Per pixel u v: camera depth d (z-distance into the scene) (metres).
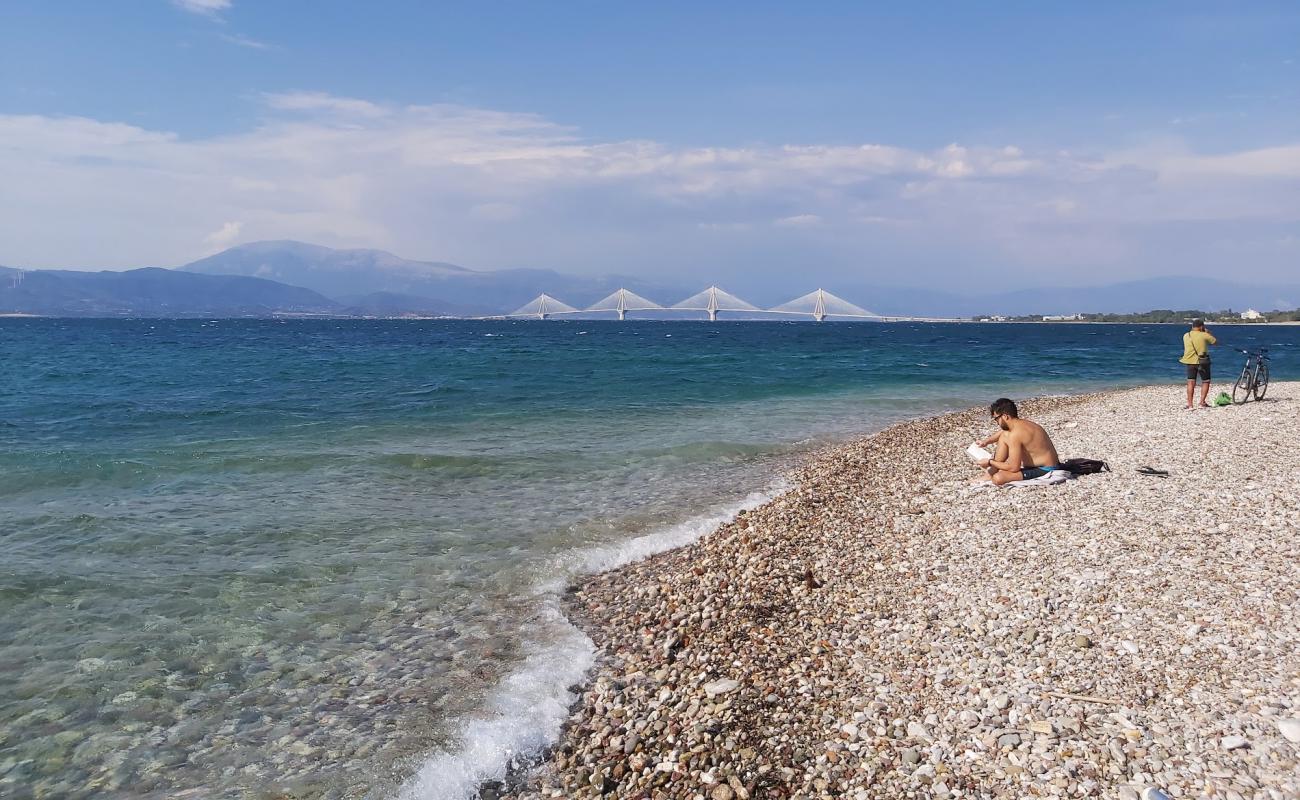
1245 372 21.97
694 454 17.62
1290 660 5.84
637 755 5.61
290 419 23.17
